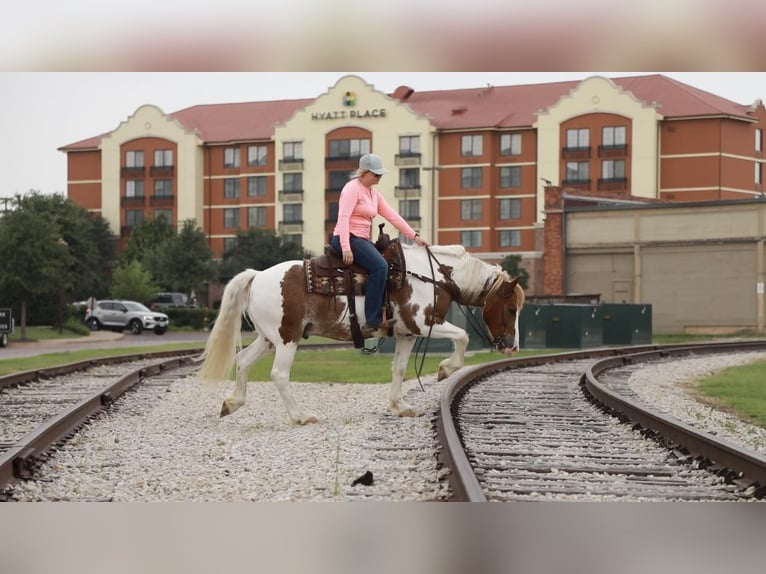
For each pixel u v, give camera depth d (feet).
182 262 275.80
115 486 26.30
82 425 37.45
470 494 21.35
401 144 300.81
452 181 299.99
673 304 180.55
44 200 229.86
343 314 37.14
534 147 294.05
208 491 25.59
